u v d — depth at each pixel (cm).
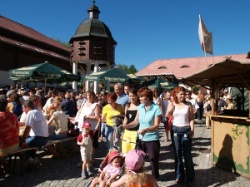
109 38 1917
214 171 584
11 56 2480
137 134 484
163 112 865
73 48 1933
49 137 692
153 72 4512
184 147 494
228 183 509
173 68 4550
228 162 582
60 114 712
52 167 623
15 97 812
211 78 635
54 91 1004
